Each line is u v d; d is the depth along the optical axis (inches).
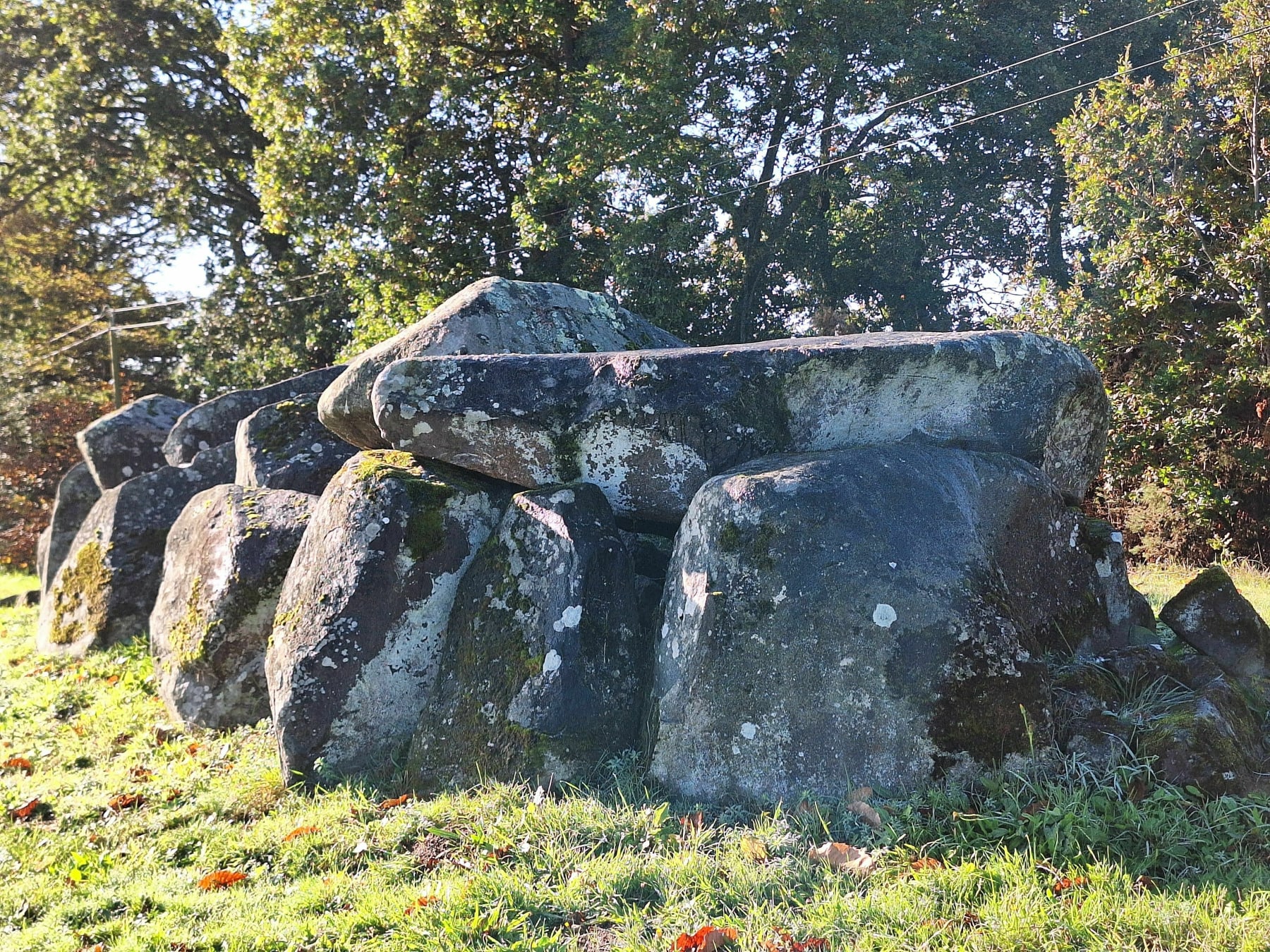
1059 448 203.8
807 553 159.2
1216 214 464.1
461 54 715.4
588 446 197.6
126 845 175.8
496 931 126.6
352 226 732.7
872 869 133.3
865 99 725.3
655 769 160.1
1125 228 486.6
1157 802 140.3
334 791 182.1
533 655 173.5
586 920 128.9
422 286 717.3
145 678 272.5
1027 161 773.9
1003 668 151.4
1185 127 466.3
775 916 123.5
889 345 192.9
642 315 696.4
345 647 189.0
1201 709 152.2
